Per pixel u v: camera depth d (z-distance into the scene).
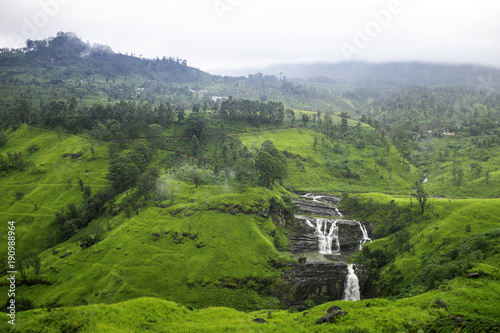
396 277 99.12
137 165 159.75
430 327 51.00
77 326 51.19
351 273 108.12
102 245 112.31
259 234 115.50
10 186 161.00
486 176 183.75
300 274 106.12
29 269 110.50
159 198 133.25
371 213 140.25
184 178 152.12
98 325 52.00
